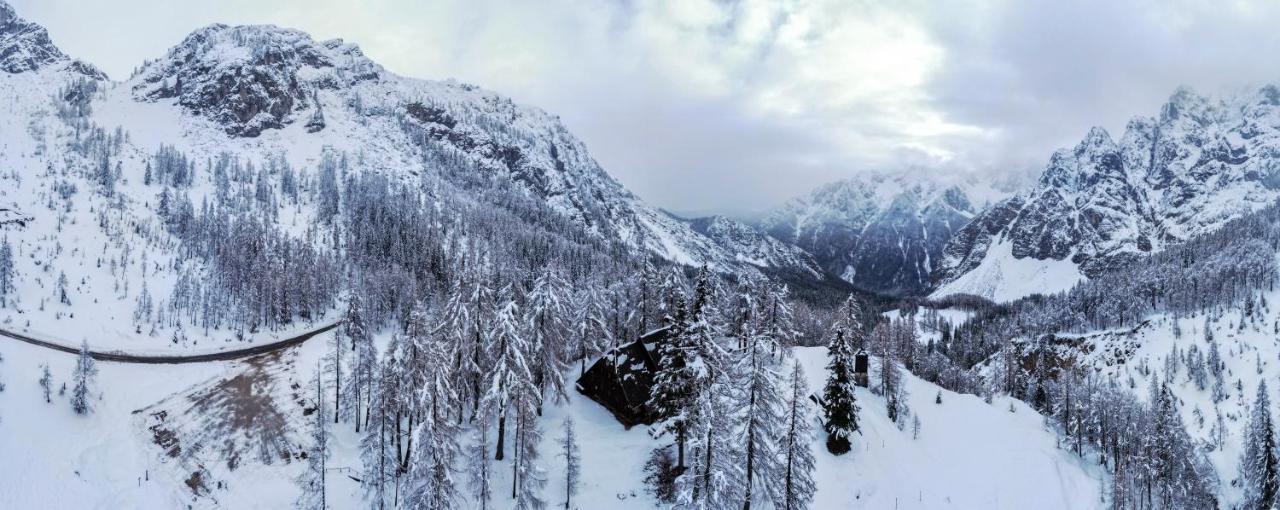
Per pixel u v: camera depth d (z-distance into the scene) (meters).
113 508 59.69
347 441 67.19
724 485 40.59
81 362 75.56
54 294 117.56
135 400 79.81
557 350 66.12
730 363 49.25
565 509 52.38
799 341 128.88
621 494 54.09
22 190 181.25
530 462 51.59
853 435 69.69
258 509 60.38
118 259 145.62
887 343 99.38
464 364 56.88
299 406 77.88
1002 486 70.62
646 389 64.62
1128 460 83.44
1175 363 172.88
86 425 72.50
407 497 44.59
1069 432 89.25
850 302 106.50
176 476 64.69
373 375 68.19
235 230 176.50
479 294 57.16
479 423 50.72
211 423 74.31
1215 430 142.25
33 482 61.09
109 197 197.62
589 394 70.62
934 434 79.94
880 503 60.00
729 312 90.19
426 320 56.84
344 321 95.50
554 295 64.38
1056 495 71.38
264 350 105.31
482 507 47.28
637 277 93.06
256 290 123.69
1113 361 193.88
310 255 151.75
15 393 73.75
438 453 44.22
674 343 56.16
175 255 158.50
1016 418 93.31
